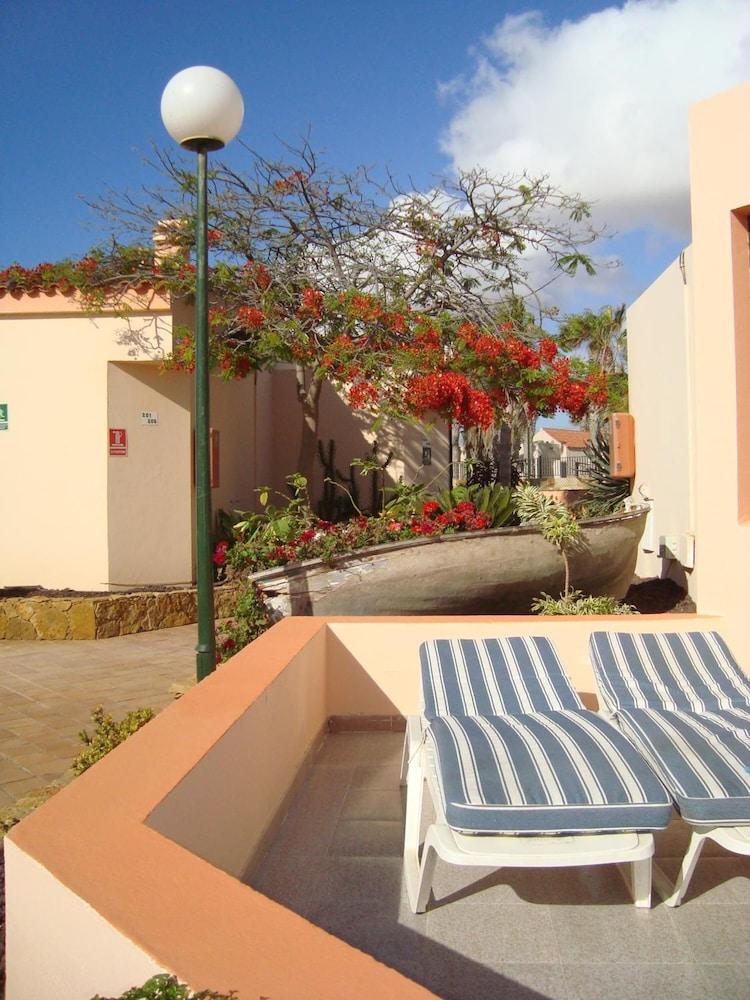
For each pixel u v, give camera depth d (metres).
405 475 15.72
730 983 3.21
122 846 2.48
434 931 3.59
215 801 3.43
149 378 11.57
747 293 5.90
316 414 12.95
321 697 5.98
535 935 3.55
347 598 8.23
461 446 15.27
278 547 8.44
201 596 5.95
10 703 7.71
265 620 7.99
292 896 3.87
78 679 8.57
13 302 11.23
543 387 11.21
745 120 5.73
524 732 4.06
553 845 3.48
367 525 8.94
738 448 5.86
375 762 5.57
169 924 2.10
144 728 3.60
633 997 3.13
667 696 4.82
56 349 11.30
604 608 7.95
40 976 2.38
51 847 2.47
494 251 12.45
